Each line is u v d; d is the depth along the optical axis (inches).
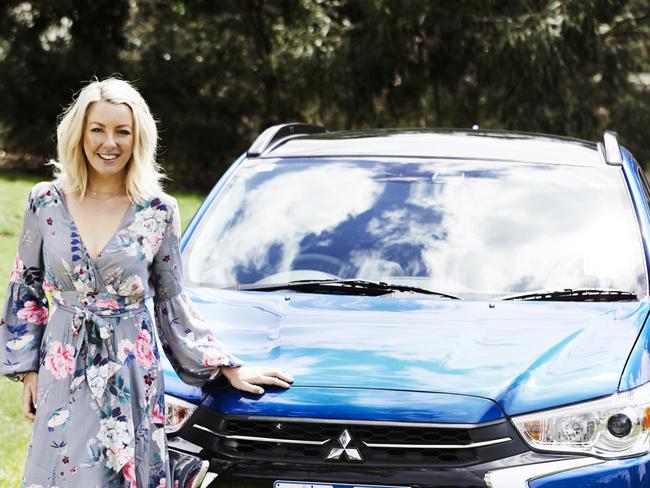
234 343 164.1
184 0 1217.4
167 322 153.3
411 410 145.0
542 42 985.5
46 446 145.3
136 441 146.7
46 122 1222.3
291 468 145.4
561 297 182.9
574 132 1080.2
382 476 143.2
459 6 1038.4
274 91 1217.4
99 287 145.6
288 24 1171.9
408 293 185.5
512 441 144.1
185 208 789.2
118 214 147.6
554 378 150.6
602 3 1038.4
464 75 1095.6
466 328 167.0
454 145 224.8
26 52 1226.0
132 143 146.4
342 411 145.9
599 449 144.2
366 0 1050.1
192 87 1254.9
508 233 195.6
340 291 187.9
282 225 203.6
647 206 204.2
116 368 145.1
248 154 226.8
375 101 1165.7
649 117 1141.1
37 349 150.7
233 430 149.1
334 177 214.1
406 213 202.2
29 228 148.8
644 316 171.8
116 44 1272.1
